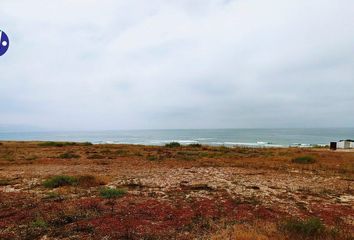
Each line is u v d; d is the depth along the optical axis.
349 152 35.09
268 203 10.37
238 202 10.41
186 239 6.86
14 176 16.27
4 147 38.56
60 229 7.50
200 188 13.02
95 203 9.86
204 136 156.38
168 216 8.60
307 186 13.68
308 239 6.76
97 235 7.05
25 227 7.66
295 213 9.10
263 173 17.58
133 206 9.63
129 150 34.66
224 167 20.20
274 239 6.64
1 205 9.79
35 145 43.00
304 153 31.98
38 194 11.67
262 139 118.56
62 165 21.39
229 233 7.04
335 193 12.27
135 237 6.94
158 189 12.75
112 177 15.99
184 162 22.98
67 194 11.62
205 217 8.52
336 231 7.12
